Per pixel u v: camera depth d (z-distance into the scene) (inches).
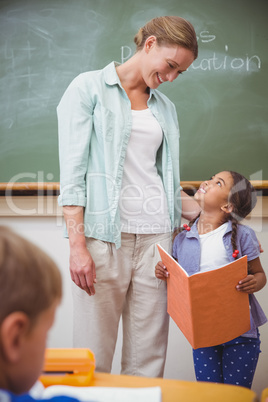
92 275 55.6
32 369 18.0
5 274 16.9
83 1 79.7
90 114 57.5
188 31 56.0
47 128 81.1
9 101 81.8
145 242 59.6
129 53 79.0
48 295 17.9
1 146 81.8
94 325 57.9
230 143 78.8
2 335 16.6
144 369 62.1
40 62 80.9
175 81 78.8
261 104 78.4
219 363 60.7
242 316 53.7
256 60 78.0
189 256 61.4
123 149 57.3
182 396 27.6
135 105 60.3
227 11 77.9
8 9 81.4
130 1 78.8
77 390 27.5
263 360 79.3
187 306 50.9
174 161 63.2
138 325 61.7
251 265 61.1
